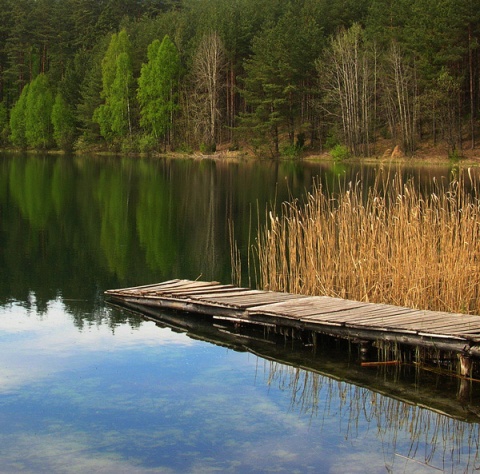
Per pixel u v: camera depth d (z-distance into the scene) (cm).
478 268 934
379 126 5125
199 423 634
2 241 1636
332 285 1025
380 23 5047
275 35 5194
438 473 548
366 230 1041
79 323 961
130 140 6062
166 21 6925
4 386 720
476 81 4750
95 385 725
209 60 5616
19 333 912
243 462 561
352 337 816
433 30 4241
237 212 2206
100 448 582
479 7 4188
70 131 6544
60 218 2027
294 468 552
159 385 727
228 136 5975
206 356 827
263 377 758
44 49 8050
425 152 4456
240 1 7162
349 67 4731
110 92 6234
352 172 3341
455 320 810
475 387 741
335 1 5975
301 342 896
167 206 2338
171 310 1042
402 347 827
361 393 719
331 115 5269
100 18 8156
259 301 956
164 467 550
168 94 5969
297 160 4953
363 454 580
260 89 5228
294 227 1079
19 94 7750
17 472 541
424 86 4428
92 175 3638
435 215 1014
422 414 667
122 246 1599
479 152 4212
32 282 1224
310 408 675
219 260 1452
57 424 628
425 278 945
